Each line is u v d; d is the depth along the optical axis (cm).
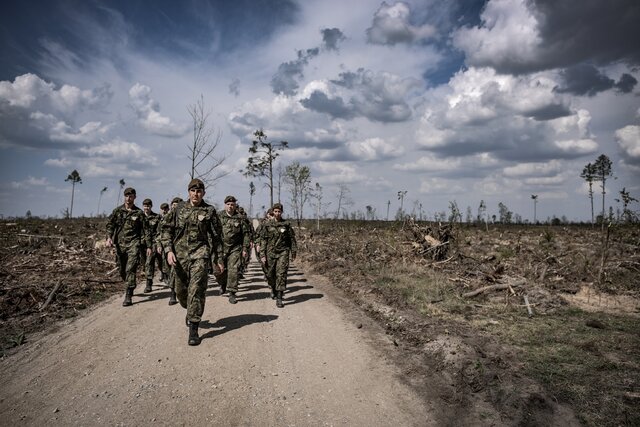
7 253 1300
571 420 354
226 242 802
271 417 366
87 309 714
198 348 525
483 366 444
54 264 1098
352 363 491
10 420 346
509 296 783
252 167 2873
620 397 378
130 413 363
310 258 1462
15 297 712
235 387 421
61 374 439
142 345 531
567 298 804
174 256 554
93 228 2472
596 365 448
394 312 684
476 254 1450
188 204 575
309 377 450
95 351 507
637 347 508
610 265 1079
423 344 536
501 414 368
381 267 1141
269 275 785
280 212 772
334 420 363
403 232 1487
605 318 656
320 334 596
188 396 398
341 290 928
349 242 1664
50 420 348
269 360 495
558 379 418
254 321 654
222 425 350
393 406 389
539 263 1134
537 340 535
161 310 711
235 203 820
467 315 662
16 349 510
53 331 584
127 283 753
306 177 2958
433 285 884
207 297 847
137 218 783
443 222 1418
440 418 368
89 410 366
